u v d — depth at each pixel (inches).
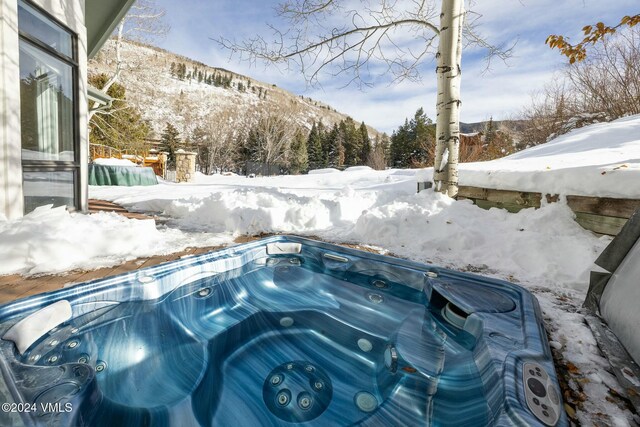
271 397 57.5
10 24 109.5
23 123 124.2
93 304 65.4
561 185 101.5
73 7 146.3
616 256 61.5
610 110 365.1
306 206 154.8
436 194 137.2
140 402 53.1
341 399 56.9
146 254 104.3
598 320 60.0
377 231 127.0
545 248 93.5
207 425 51.2
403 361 62.3
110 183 335.3
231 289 94.1
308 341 73.5
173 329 73.9
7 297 70.5
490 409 41.1
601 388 43.1
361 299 90.4
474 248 107.5
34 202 129.0
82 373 45.8
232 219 140.9
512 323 57.9
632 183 81.2
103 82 649.0
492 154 441.1
